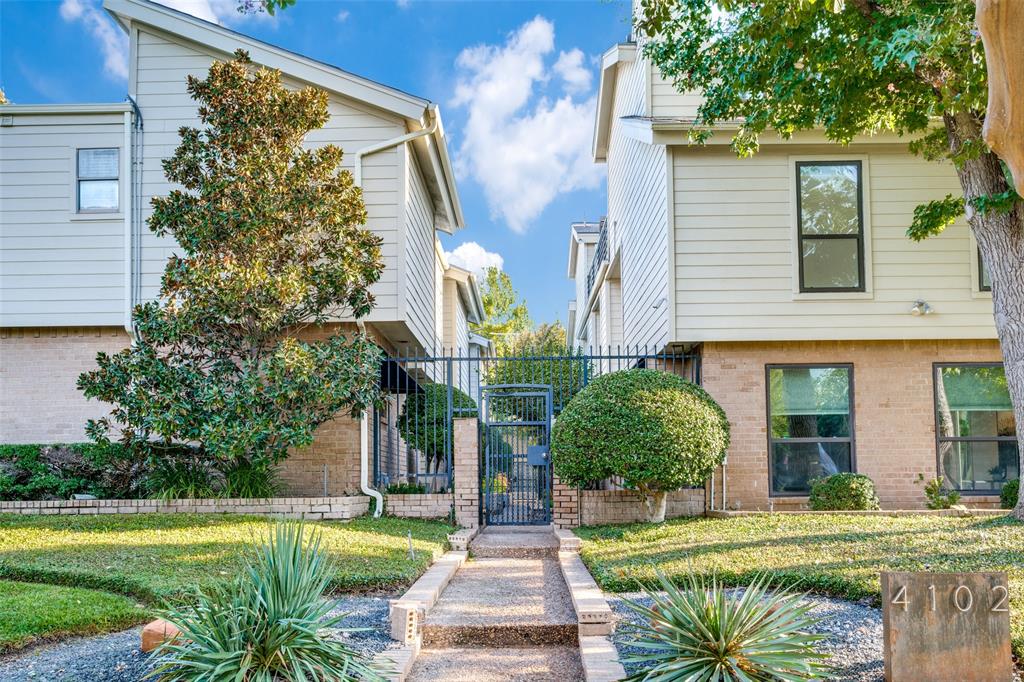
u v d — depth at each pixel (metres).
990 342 12.37
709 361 12.41
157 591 6.79
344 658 4.80
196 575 7.45
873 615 6.18
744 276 12.27
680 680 4.48
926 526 9.21
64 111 13.16
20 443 12.80
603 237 23.91
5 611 6.09
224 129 11.77
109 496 12.23
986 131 4.61
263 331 11.67
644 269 15.15
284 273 11.44
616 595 7.22
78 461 12.15
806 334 12.18
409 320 13.58
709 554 8.16
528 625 6.63
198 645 4.58
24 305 12.98
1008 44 4.25
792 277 12.24
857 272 12.29
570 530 11.54
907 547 7.93
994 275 9.69
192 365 11.72
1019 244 9.52
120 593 7.24
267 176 11.62
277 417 11.32
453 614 7.00
